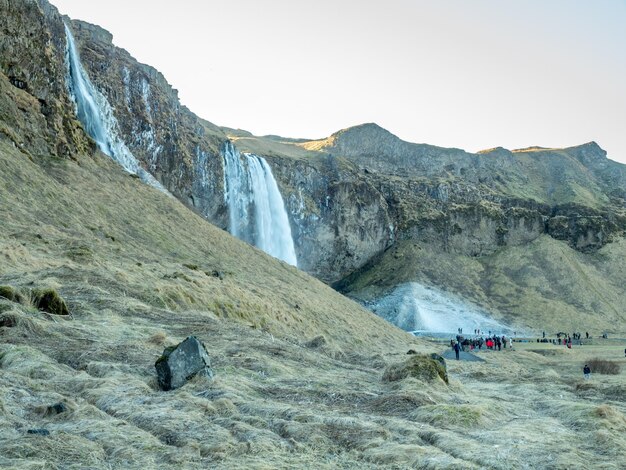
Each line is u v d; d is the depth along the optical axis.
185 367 16.94
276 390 18.03
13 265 32.03
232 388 16.84
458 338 90.12
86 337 21.31
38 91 74.00
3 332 19.39
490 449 13.02
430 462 11.73
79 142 79.31
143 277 38.72
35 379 15.42
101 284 32.47
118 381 16.38
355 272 184.25
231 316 40.00
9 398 13.38
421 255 182.62
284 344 28.34
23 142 64.94
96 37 128.25
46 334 20.53
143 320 27.31
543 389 26.58
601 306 166.12
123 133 112.44
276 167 176.50
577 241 198.88
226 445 11.68
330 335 55.16
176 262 56.16
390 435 13.65
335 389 18.91
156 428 12.70
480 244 196.75
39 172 59.38
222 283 47.06
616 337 144.38
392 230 192.75
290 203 172.12
